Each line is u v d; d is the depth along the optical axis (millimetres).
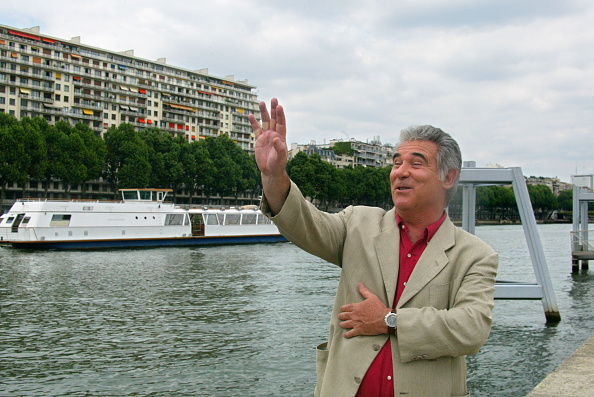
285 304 15461
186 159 85250
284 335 11742
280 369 9383
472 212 14539
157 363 9719
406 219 2451
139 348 10703
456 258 2355
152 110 112938
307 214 2363
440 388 2225
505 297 12430
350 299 2420
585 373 4938
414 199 2379
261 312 14281
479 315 2186
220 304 15461
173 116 117750
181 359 9953
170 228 38250
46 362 9781
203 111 125312
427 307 2223
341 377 2307
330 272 23500
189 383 8680
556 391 4375
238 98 135125
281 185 2279
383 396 2229
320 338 11500
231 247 38688
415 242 2406
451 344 2145
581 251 24375
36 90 92562
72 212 33906
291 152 146250
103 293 17422
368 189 110875
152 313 14141
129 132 80062
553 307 12461
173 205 38688
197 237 39562
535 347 10656
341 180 100562
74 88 98500
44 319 13391
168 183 84688
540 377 8922
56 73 95562
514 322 12828
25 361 9844
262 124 2322
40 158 67188
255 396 8133
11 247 34719
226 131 131750
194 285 19281
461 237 2436
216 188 90938
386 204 120875
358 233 2488
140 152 78562
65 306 15133
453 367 2328
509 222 109188
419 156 2402
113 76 105812
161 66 117312
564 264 28531
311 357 10086
